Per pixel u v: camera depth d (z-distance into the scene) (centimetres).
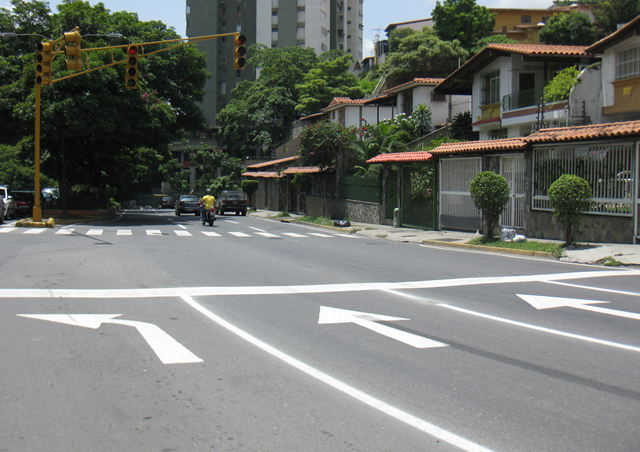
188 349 615
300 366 559
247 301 892
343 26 9462
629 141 1509
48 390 484
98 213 3350
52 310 812
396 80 5128
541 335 687
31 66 3012
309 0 8356
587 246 1517
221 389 492
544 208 1786
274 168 5378
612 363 575
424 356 596
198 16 8450
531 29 6331
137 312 806
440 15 5481
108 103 2967
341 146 3356
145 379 515
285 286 1034
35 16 3494
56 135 2975
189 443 387
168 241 1950
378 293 967
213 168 6669
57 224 2853
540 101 2594
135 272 1195
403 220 2588
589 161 1631
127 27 3809
